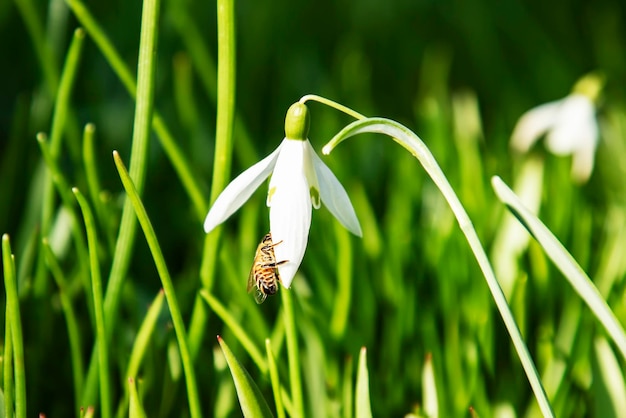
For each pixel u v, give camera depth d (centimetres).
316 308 36
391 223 42
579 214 42
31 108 52
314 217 42
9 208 43
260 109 64
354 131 29
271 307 39
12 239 43
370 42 75
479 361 35
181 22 49
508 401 35
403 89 70
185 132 50
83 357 37
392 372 36
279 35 71
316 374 35
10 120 59
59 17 46
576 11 83
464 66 75
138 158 31
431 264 40
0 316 37
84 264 35
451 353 36
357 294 39
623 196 48
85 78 59
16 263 39
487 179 44
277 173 29
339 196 30
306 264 41
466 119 52
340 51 70
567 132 46
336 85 64
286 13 73
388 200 49
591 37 80
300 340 36
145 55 31
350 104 59
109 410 32
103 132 53
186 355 30
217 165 31
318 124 57
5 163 42
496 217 41
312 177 30
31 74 60
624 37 80
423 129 55
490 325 36
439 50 73
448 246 39
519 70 74
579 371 35
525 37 74
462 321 38
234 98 31
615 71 67
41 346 36
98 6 69
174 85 61
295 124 29
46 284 36
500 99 66
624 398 33
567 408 35
